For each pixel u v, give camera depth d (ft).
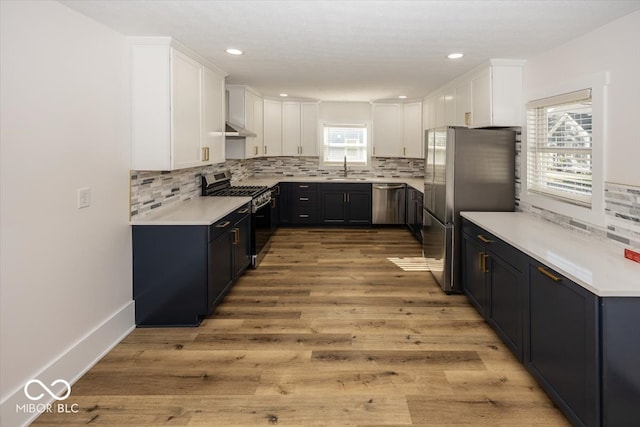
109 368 8.71
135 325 10.78
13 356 6.72
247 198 15.26
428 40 10.28
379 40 10.35
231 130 16.20
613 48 8.68
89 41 8.68
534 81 12.05
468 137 12.91
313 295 13.24
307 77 15.71
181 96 11.14
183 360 9.06
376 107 23.73
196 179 15.40
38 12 7.16
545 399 7.63
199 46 11.07
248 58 12.46
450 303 12.52
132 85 10.43
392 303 12.53
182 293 10.77
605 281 6.19
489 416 7.14
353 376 8.43
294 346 9.75
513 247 8.87
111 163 9.62
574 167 10.36
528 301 8.18
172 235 10.66
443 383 8.16
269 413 7.22
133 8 8.14
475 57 12.23
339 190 23.89
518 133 13.03
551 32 9.52
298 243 20.42
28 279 7.02
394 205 23.82
